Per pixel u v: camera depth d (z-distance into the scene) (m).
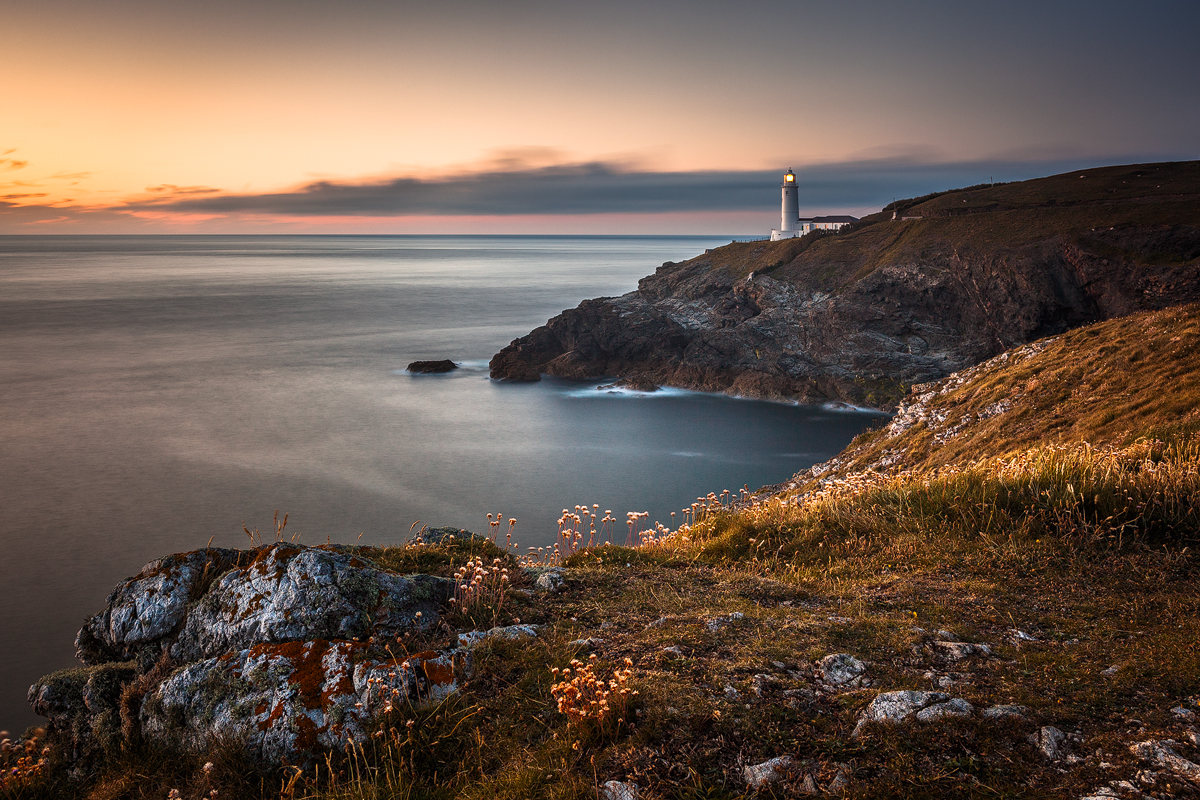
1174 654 5.23
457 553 8.62
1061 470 10.34
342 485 63.94
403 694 5.39
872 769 4.23
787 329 105.56
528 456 72.94
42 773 5.96
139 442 76.94
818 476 38.62
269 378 111.00
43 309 189.38
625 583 8.08
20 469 67.38
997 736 4.41
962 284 94.12
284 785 4.91
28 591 43.84
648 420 88.31
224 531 53.84
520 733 5.02
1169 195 95.19
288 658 5.73
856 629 6.24
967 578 7.69
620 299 130.88
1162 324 29.00
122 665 6.42
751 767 4.31
